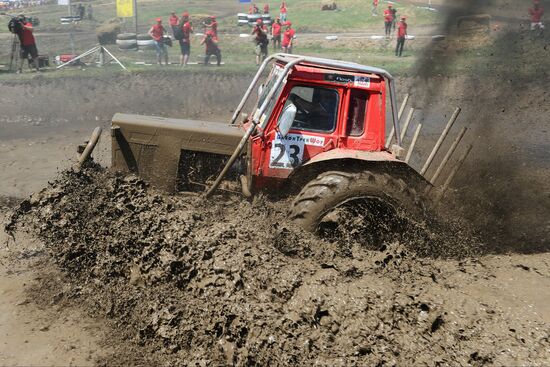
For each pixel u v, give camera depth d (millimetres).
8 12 51469
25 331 4992
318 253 5648
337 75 6391
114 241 5598
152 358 4656
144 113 16625
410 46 30938
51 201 6016
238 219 6008
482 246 6789
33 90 17891
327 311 4617
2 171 10062
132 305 5156
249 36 35531
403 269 5480
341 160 6227
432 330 4605
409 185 6406
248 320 4566
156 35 24344
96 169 6477
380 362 4289
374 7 42125
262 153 6473
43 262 6297
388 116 15641
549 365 4328
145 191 6102
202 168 6660
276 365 4340
